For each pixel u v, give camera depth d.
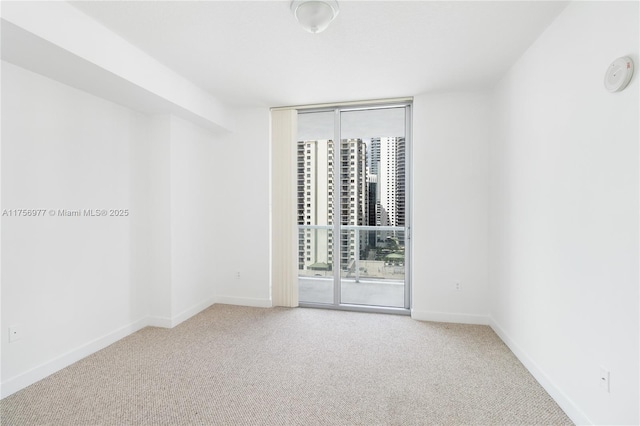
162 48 2.36
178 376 2.23
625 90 1.40
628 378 1.39
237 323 3.26
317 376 2.24
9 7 1.53
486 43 2.27
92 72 2.13
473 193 3.24
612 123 1.48
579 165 1.73
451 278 3.31
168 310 3.16
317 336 2.94
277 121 3.78
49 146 2.24
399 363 2.43
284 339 2.87
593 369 1.61
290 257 3.78
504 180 2.79
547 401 1.95
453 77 2.89
